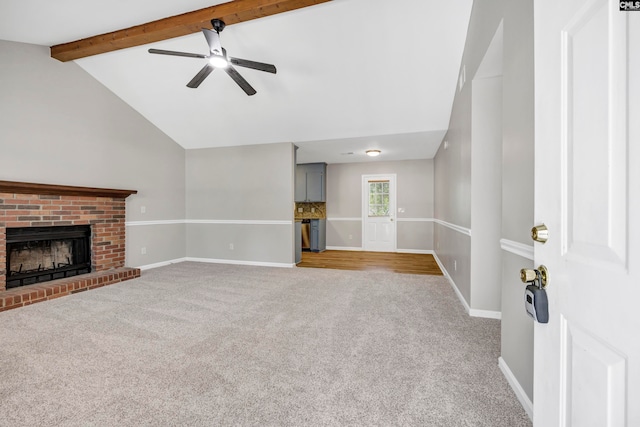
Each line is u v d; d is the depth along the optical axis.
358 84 3.63
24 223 3.26
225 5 2.59
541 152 0.81
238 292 3.49
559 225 0.73
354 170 7.34
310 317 2.69
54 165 3.57
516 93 1.50
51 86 3.54
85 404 1.49
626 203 0.53
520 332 1.51
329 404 1.49
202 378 1.72
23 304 2.95
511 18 1.57
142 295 3.36
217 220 5.54
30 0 2.47
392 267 5.11
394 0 2.52
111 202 4.21
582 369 0.64
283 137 5.02
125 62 3.67
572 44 0.68
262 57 3.26
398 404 1.49
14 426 1.33
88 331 2.37
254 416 1.41
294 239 5.23
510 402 1.50
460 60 3.08
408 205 6.95
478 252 2.67
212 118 4.68
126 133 4.46
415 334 2.32
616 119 0.55
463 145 2.98
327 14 2.70
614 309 0.55
